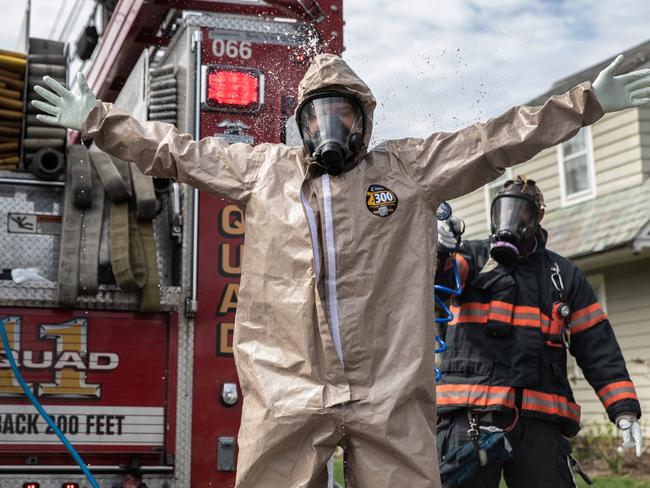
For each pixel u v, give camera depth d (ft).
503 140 10.48
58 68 15.29
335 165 10.19
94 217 14.40
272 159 10.64
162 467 14.15
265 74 15.92
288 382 10.05
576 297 14.32
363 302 10.12
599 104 10.40
